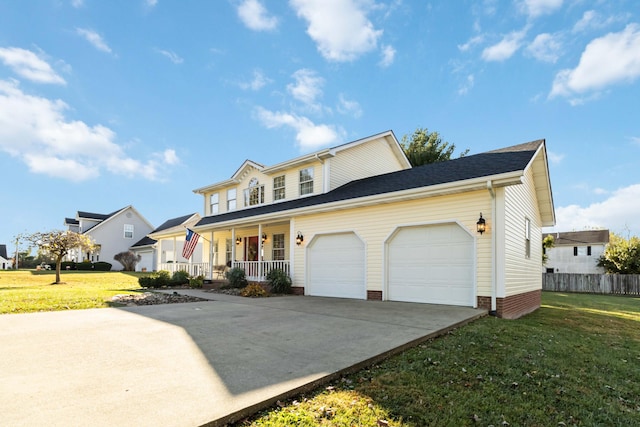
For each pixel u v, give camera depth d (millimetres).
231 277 13930
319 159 14125
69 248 18641
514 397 3471
